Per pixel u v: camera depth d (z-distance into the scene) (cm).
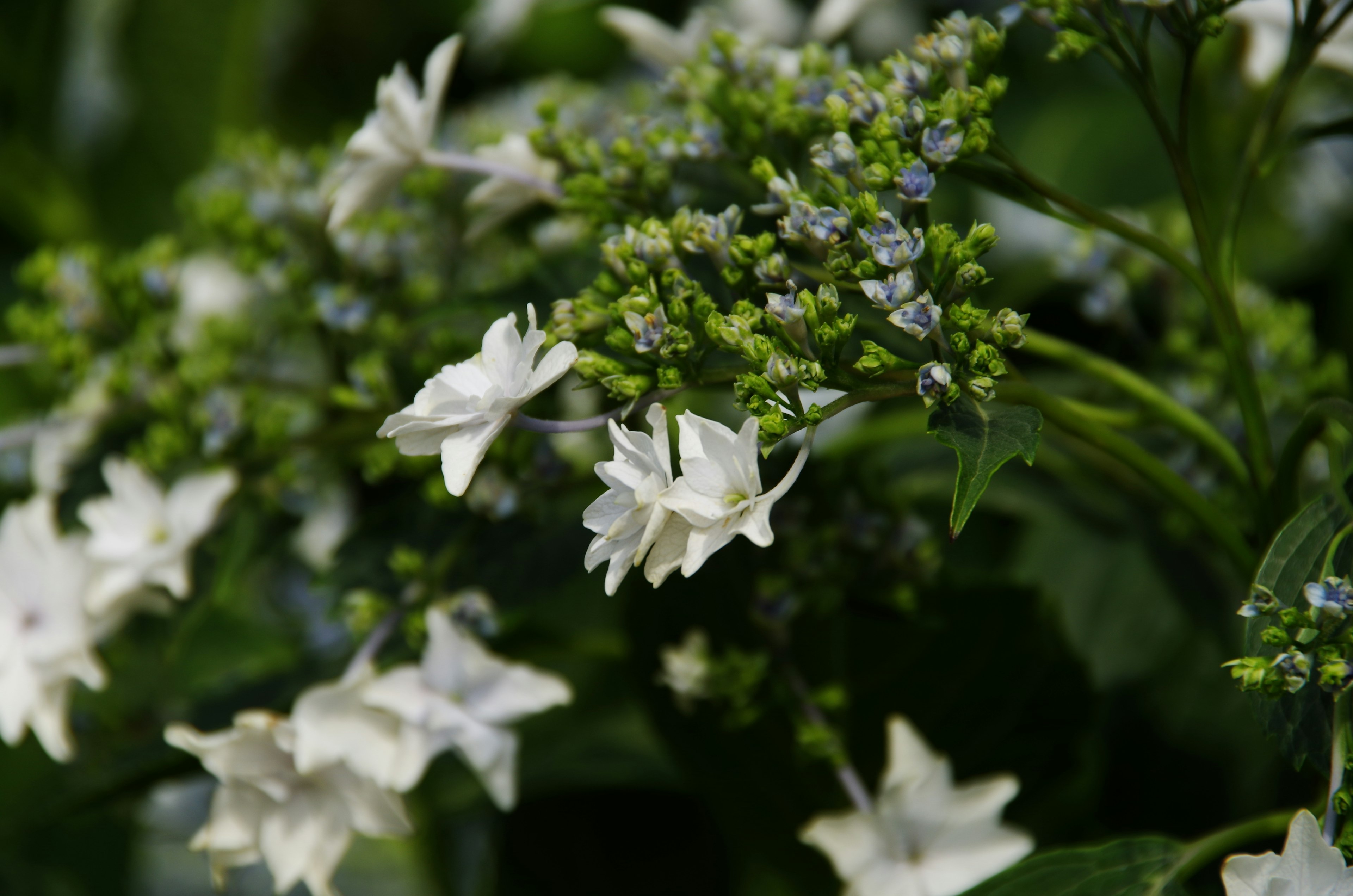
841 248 75
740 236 76
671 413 82
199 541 86
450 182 90
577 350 76
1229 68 90
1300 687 73
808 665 85
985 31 77
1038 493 89
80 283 87
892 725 82
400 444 75
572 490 84
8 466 90
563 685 81
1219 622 85
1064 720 86
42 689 84
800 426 74
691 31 88
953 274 75
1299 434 77
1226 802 88
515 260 89
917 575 84
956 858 81
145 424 87
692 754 86
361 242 86
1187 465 86
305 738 80
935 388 74
